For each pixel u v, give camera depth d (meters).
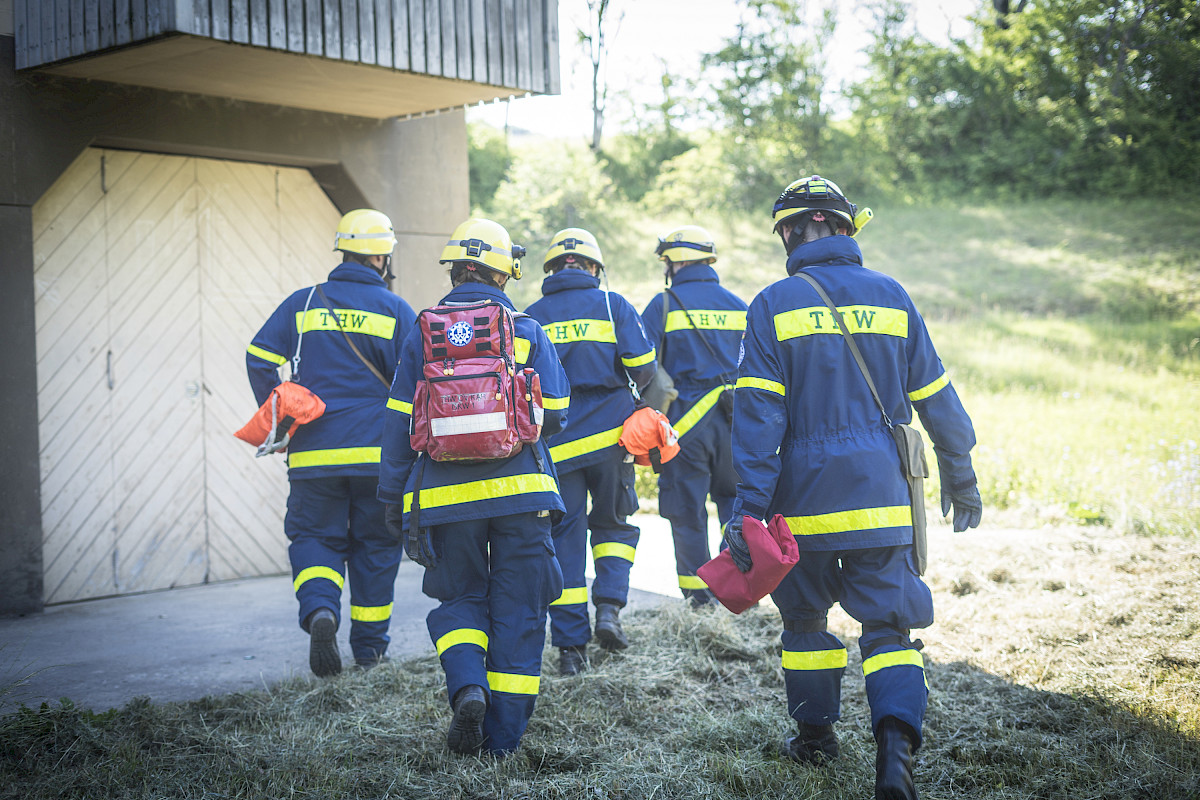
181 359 5.86
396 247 6.39
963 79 29.09
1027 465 8.41
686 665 4.16
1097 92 28.45
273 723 3.53
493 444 3.04
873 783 2.95
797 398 2.88
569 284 4.47
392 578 4.27
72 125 5.14
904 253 22.52
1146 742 3.18
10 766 3.11
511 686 3.20
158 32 4.30
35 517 5.13
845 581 2.86
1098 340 16.20
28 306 5.07
